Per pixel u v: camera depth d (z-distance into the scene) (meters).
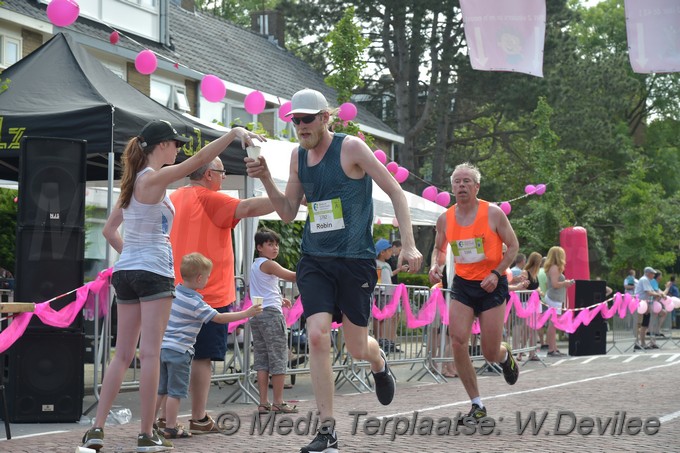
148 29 36.69
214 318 10.53
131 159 9.21
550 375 18.84
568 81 56.25
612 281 53.12
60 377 11.88
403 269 17.56
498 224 11.17
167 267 9.23
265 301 12.98
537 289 24.36
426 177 63.84
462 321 11.20
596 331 27.09
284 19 55.22
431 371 18.50
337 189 8.48
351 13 32.84
